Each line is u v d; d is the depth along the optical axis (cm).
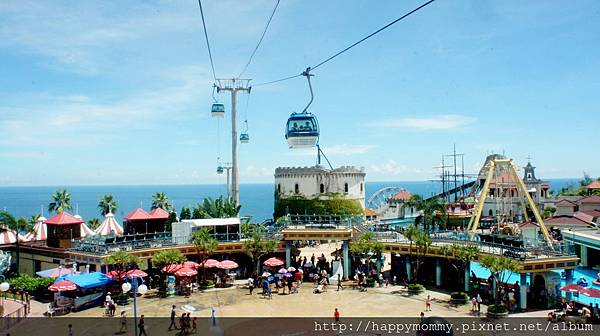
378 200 14312
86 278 4703
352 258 6322
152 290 5438
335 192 8706
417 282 5631
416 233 5353
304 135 3688
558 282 4572
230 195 10419
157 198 10562
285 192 9012
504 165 6694
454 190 13600
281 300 4944
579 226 8325
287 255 6125
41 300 5097
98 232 7806
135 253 5384
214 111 8106
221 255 6119
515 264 4322
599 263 6800
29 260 6225
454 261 5475
